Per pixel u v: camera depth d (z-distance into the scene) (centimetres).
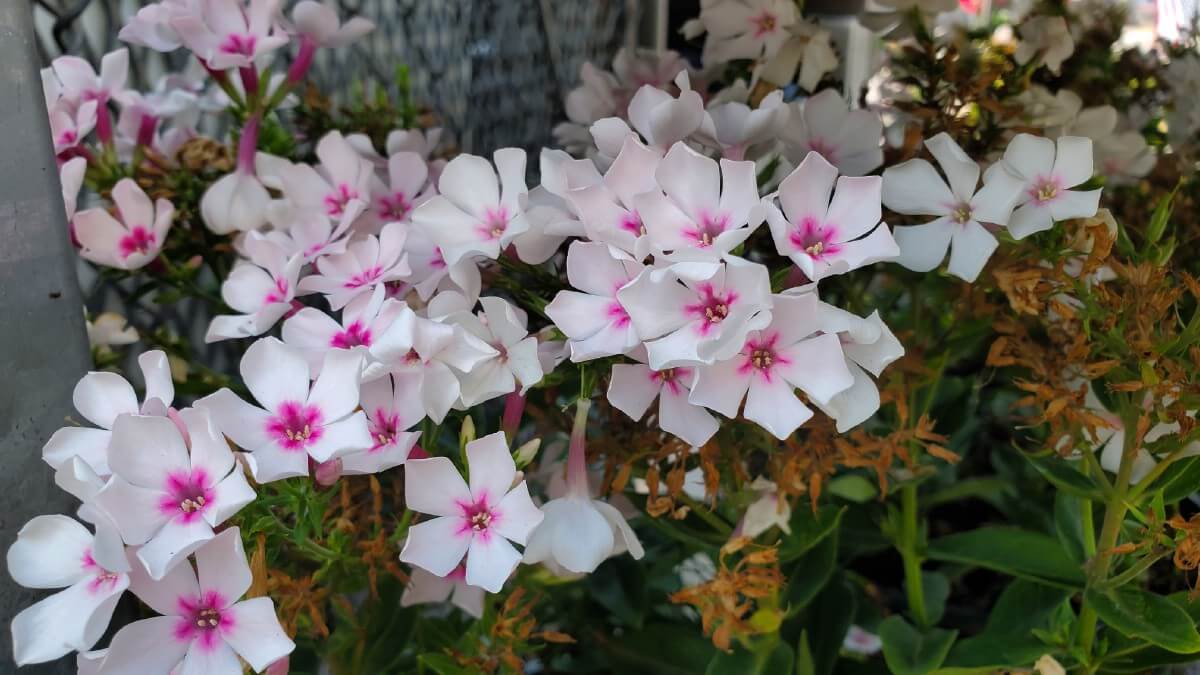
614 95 34
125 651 22
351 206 29
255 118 33
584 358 23
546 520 25
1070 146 26
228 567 22
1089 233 27
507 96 58
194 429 22
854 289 33
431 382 24
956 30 35
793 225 24
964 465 47
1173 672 31
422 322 23
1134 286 26
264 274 28
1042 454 29
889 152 32
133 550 22
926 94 33
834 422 28
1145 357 26
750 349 24
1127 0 37
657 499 28
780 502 28
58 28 35
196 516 22
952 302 33
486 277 28
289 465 23
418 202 32
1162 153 35
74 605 22
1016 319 30
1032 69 34
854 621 38
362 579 30
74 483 22
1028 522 40
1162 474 28
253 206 33
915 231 27
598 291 24
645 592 35
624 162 24
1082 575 30
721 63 36
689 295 23
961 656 31
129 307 41
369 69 50
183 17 30
